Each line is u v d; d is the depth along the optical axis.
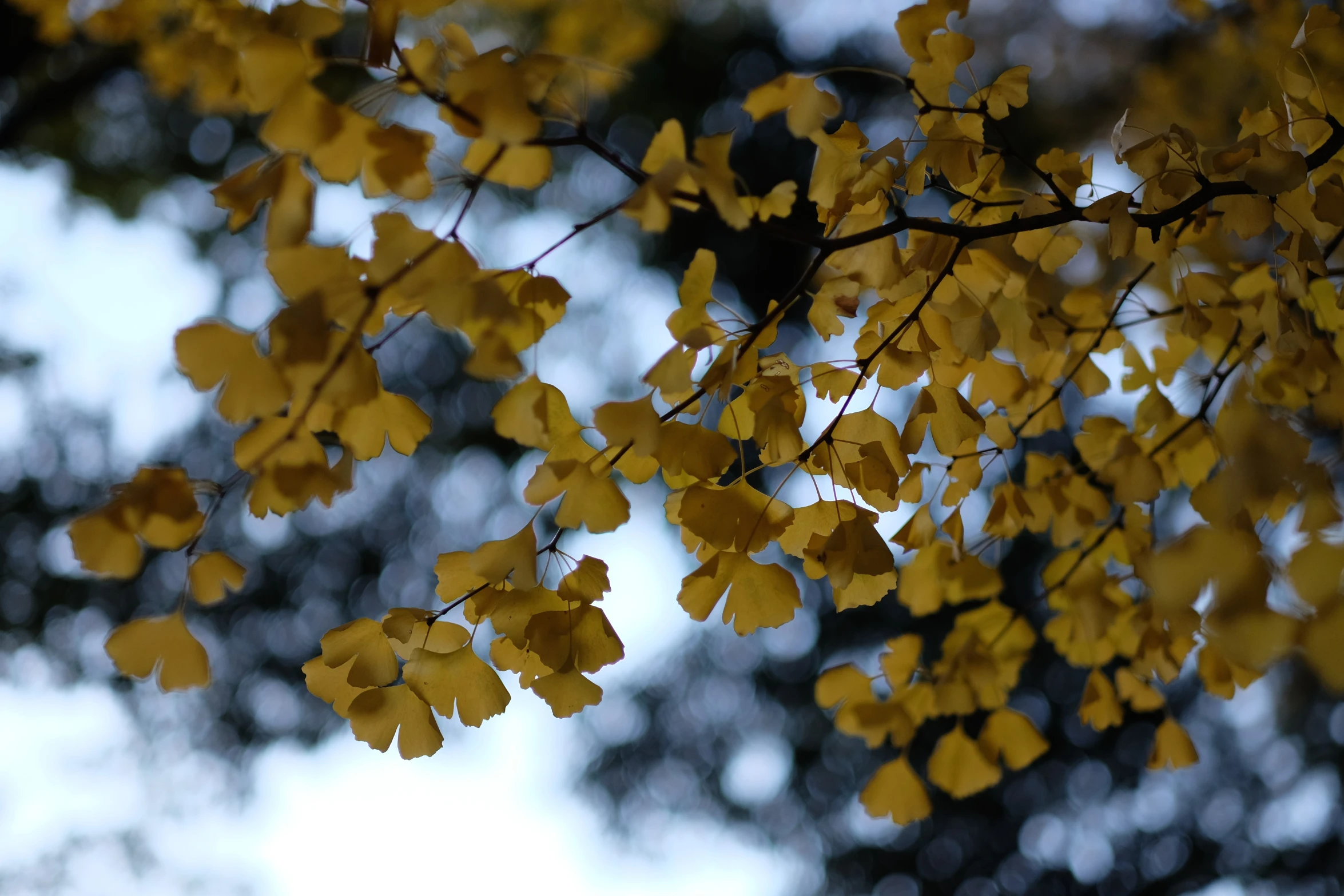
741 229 1.49
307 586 6.19
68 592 5.68
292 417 1.49
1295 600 1.42
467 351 6.16
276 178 1.47
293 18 1.46
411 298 1.47
